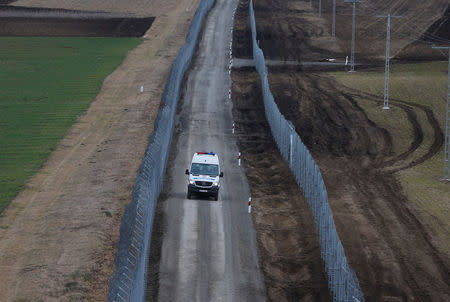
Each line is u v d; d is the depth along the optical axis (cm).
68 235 8100
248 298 6512
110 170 11025
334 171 12169
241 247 7762
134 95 17325
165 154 10900
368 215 9544
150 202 7700
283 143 12100
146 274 6700
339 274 6334
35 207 9281
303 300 6512
